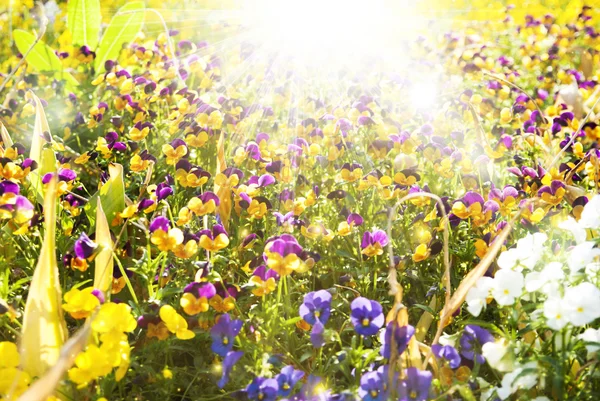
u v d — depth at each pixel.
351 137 1.38
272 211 1.09
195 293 0.75
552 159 1.21
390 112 1.47
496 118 1.52
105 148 1.20
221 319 0.73
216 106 1.36
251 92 1.73
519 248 0.78
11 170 0.96
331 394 0.72
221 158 1.11
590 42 2.24
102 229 0.78
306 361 0.84
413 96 1.55
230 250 0.96
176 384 0.78
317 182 1.23
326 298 0.76
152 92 1.53
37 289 0.68
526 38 2.38
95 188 1.29
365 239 0.90
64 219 0.99
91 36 1.95
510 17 2.65
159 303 0.78
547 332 0.76
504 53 2.41
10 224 0.90
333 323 0.91
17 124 1.47
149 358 0.75
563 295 0.72
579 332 0.75
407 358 0.71
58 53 1.89
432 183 1.19
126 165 1.27
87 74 1.90
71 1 1.90
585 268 0.74
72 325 0.89
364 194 1.17
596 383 0.70
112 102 1.67
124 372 0.67
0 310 0.71
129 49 1.86
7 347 0.66
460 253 0.96
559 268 0.72
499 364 0.68
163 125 1.44
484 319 0.89
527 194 1.04
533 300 0.75
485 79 1.87
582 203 0.92
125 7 1.89
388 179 1.04
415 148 1.19
